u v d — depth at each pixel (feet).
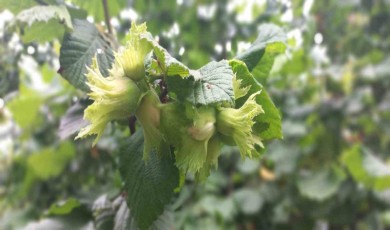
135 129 0.62
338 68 1.71
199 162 0.45
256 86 0.49
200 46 1.02
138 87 0.46
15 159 1.66
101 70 0.57
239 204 1.55
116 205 0.71
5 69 0.83
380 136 1.74
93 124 0.44
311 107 1.62
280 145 1.62
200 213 1.40
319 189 1.52
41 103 1.28
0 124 1.64
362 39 1.82
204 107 0.45
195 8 1.03
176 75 0.44
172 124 0.45
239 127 0.44
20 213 1.51
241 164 1.55
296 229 1.66
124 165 0.55
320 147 1.63
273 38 0.62
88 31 0.60
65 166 1.40
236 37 1.02
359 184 1.50
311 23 1.26
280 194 1.62
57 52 0.83
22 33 0.66
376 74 1.71
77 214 0.75
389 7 1.76
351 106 1.61
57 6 0.59
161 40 0.89
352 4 1.66
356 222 1.59
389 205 1.49
